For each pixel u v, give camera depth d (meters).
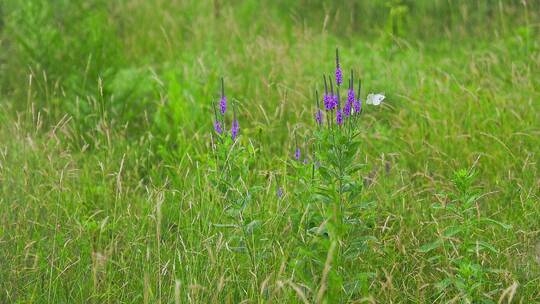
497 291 4.67
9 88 8.09
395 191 5.65
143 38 9.52
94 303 4.65
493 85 7.35
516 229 5.39
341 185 4.40
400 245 5.01
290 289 4.35
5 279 4.87
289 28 9.66
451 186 5.84
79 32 8.48
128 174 6.18
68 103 7.24
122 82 7.61
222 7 10.35
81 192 6.02
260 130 6.24
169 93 7.18
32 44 8.12
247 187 4.74
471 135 6.61
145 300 4.31
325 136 4.38
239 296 4.61
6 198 5.64
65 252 5.00
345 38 9.79
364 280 4.37
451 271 4.65
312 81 7.67
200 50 8.95
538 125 6.73
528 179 5.95
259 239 4.75
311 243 4.35
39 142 6.39
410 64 8.17
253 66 8.08
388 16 9.86
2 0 9.04
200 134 6.79
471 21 9.57
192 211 5.40
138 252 4.99
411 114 7.10
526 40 8.49
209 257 4.68
